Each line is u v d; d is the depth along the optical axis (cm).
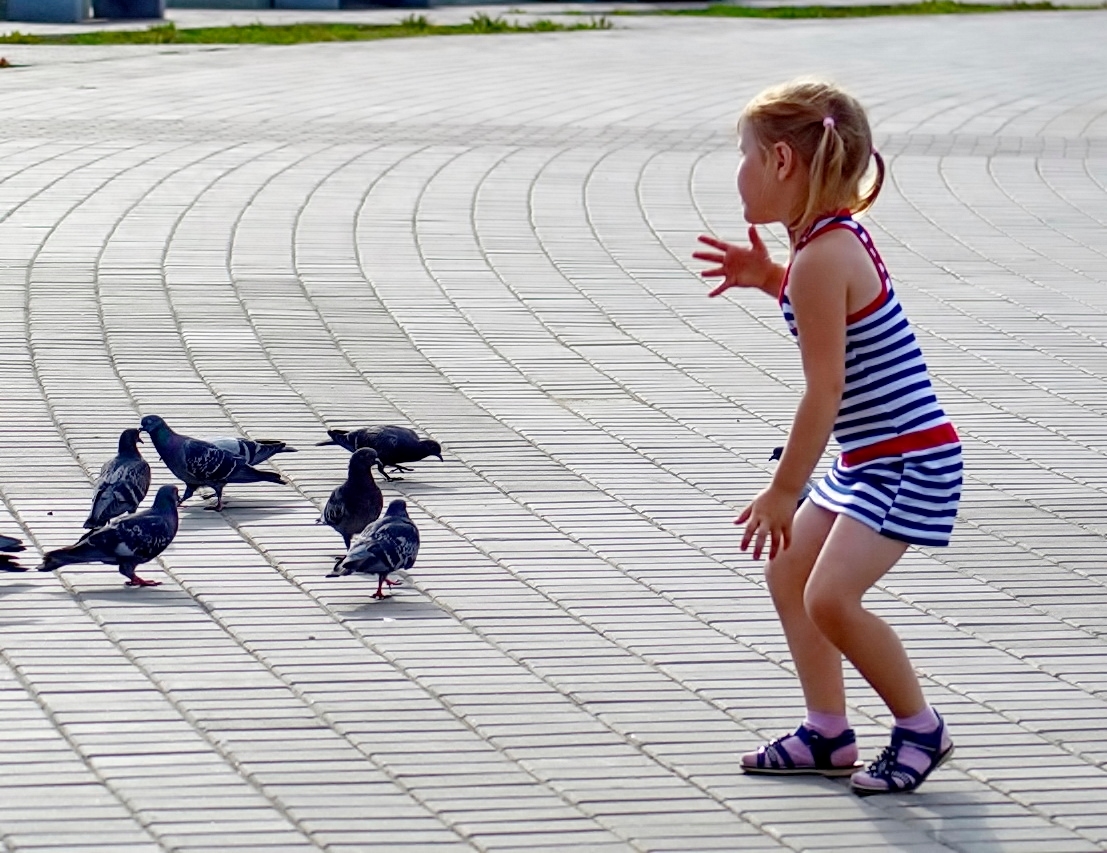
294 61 3097
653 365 1221
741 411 1110
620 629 730
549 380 1171
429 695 649
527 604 759
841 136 536
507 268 1508
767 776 582
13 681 651
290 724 616
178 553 820
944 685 676
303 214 1692
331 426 1044
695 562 824
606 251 1587
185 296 1362
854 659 559
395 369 1184
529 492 930
